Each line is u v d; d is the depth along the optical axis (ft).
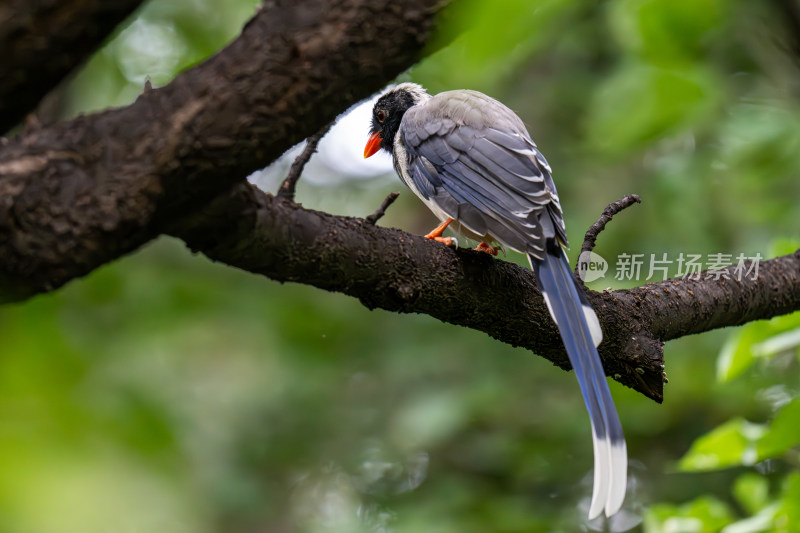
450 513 47.50
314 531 48.70
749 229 46.50
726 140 43.34
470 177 29.68
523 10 11.43
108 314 26.96
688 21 24.07
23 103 12.39
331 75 13.84
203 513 17.25
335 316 50.06
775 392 51.13
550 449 51.16
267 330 47.01
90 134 13.92
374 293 22.21
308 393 48.21
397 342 51.98
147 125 13.93
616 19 26.53
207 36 37.55
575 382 51.19
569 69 52.01
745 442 26.35
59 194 13.62
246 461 44.09
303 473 53.57
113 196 13.79
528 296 24.85
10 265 13.57
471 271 23.31
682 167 47.65
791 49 26.58
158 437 10.91
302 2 13.93
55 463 9.07
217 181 14.40
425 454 53.83
